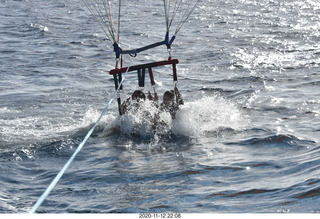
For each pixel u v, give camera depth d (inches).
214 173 715.4
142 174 727.1
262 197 609.3
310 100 1210.0
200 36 2682.1
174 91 1029.8
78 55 2084.2
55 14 3553.2
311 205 573.9
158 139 936.9
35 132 1008.2
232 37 2618.1
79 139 948.6
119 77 1016.2
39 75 1681.8
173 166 759.1
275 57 1972.2
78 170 764.6
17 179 729.0
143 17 3526.1
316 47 2190.0
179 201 611.8
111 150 876.0
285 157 772.0
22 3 4274.1
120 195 642.8
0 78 1619.1
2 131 1011.9
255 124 1005.2
